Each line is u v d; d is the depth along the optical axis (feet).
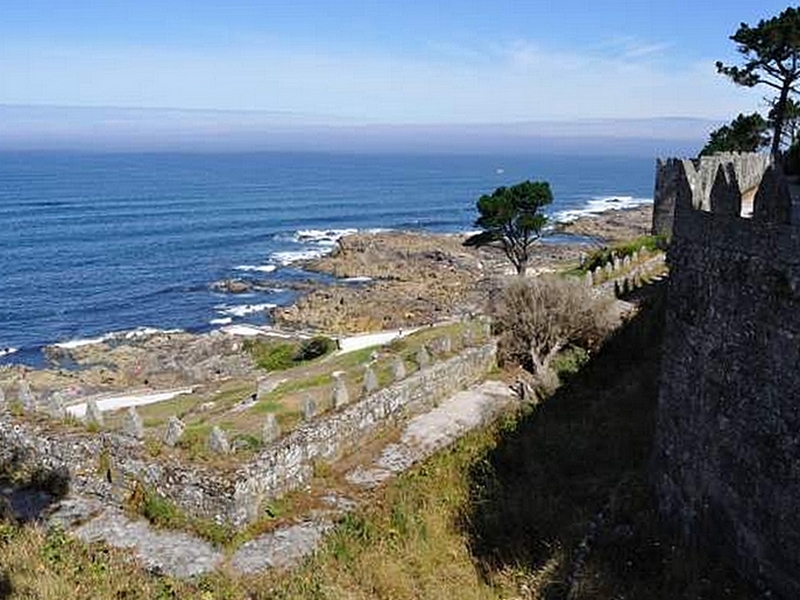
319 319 209.87
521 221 159.33
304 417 70.54
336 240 381.81
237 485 56.39
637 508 49.39
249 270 302.25
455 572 47.52
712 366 42.37
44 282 276.82
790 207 35.99
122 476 61.00
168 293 261.03
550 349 96.07
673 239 48.34
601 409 72.84
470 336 98.12
